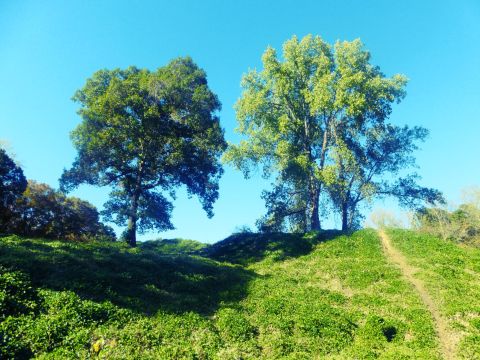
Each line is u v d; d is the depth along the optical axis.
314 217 40.00
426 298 22.52
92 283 20.69
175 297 22.20
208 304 22.38
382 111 38.72
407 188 38.38
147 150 36.09
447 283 23.95
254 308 21.98
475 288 23.42
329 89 36.88
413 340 18.12
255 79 40.56
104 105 34.16
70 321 15.95
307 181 40.16
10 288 17.05
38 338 14.37
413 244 31.84
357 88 36.47
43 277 19.84
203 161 38.16
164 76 37.12
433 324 19.45
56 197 37.03
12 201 33.19
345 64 37.28
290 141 39.72
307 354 17.06
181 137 37.19
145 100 35.16
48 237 34.50
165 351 15.50
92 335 15.43
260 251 36.31
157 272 25.97
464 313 20.19
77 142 35.62
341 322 19.75
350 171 38.06
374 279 25.61
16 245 24.33
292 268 30.41
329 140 40.78
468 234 46.19
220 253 39.56
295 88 40.03
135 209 36.31
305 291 24.80
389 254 30.92
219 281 26.69
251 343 17.61
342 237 35.06
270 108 40.03
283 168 38.62
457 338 18.31
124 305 19.20
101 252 27.94
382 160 39.34
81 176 36.62
